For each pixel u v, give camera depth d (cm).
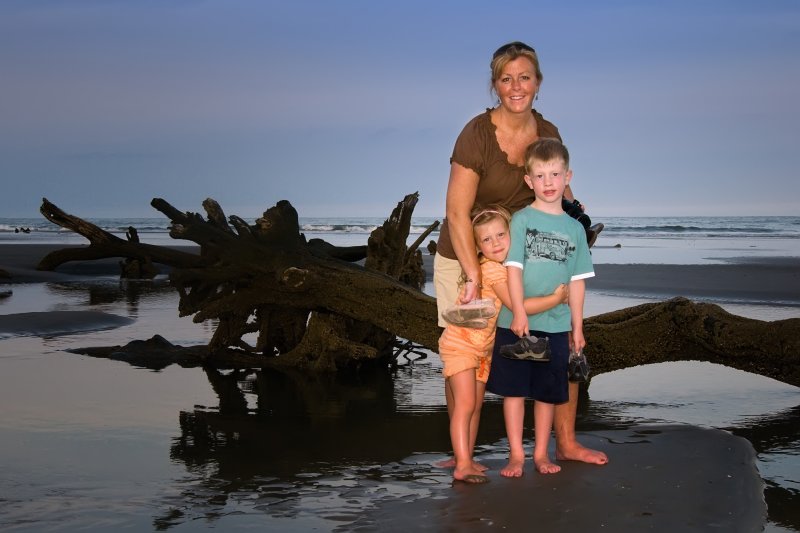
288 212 823
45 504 424
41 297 1448
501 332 460
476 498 426
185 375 780
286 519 401
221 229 826
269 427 587
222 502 427
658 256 2950
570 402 486
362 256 895
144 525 394
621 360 653
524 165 461
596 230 548
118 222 8262
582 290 463
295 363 822
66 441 543
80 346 922
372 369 834
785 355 589
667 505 413
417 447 534
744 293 1605
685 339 635
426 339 722
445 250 485
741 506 413
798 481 468
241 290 807
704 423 595
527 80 456
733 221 9162
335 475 472
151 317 1180
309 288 762
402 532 383
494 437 559
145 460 502
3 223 9225
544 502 418
